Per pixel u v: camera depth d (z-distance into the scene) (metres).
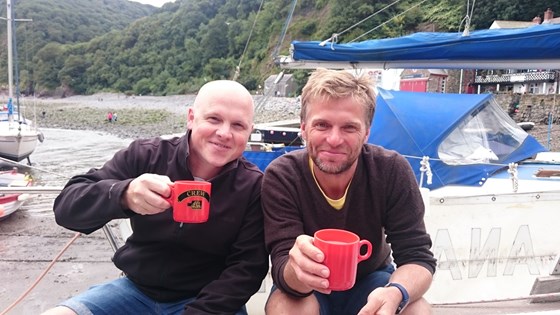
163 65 77.50
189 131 1.76
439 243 2.56
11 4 17.28
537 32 3.07
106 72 82.19
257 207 1.72
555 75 28.78
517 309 2.08
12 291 4.79
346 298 1.76
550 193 2.63
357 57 3.79
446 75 26.52
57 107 71.62
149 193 1.37
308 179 1.65
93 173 1.67
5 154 15.49
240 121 1.68
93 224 1.56
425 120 3.56
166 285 1.70
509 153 3.67
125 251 1.75
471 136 3.59
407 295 1.41
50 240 6.62
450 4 12.57
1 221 7.68
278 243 1.55
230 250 1.72
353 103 1.52
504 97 28.59
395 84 8.45
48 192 2.24
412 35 3.78
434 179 3.14
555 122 25.08
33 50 84.06
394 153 1.72
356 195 1.64
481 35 3.32
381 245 1.74
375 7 13.42
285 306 1.49
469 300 2.60
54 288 4.88
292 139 5.96
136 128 50.97
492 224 2.60
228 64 54.66
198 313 1.55
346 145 1.54
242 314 1.65
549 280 2.15
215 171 1.75
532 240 2.64
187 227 1.64
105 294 1.65
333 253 1.19
